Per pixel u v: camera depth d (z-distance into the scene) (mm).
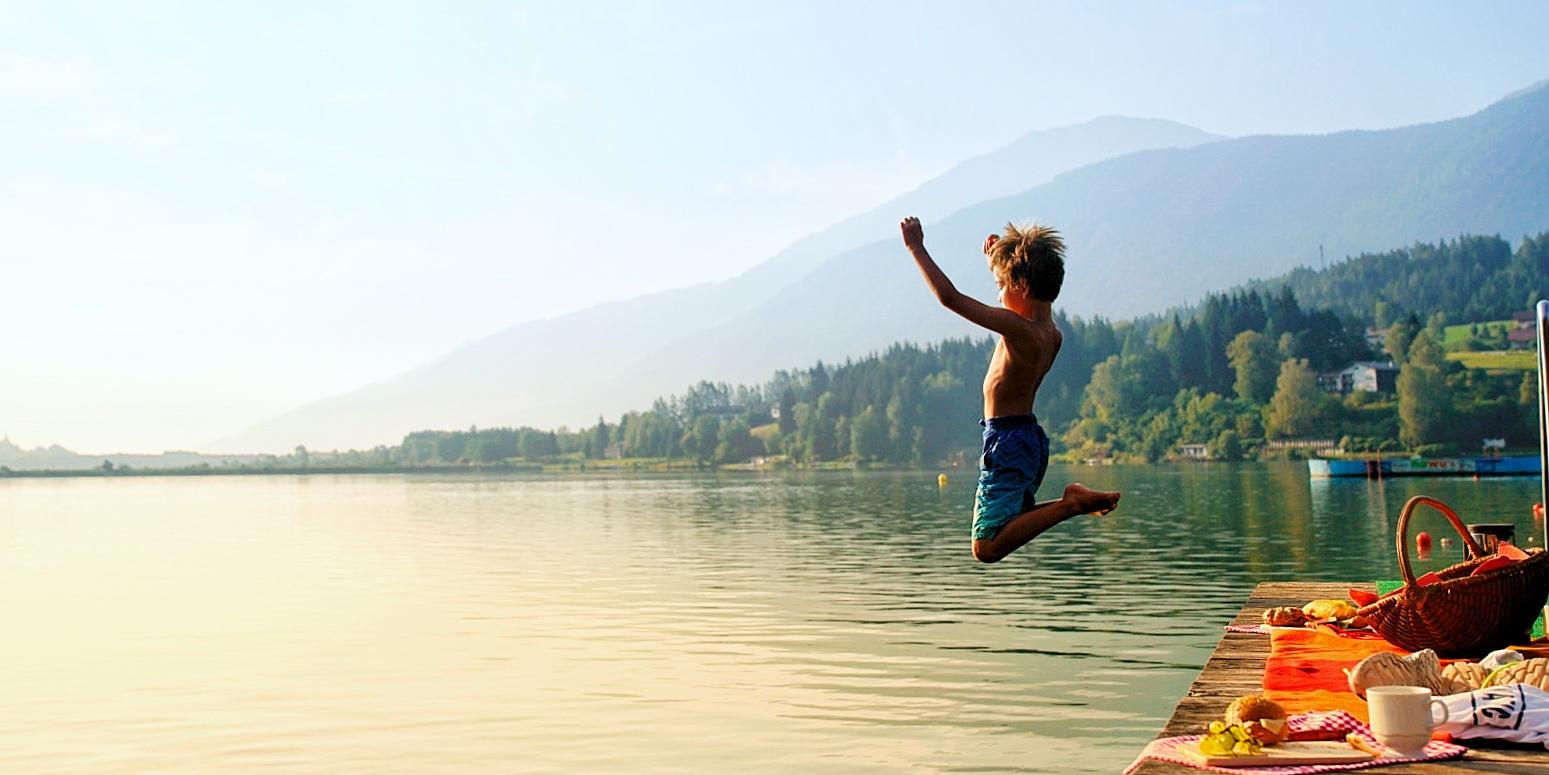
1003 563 31500
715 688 15625
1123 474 125375
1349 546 34906
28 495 136125
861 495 90188
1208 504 61125
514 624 21562
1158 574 28141
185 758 12891
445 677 16672
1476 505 55062
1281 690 8734
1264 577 27094
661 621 21562
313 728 13969
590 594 26141
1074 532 42594
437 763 12477
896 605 23234
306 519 68438
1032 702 14562
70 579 33000
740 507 72688
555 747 12984
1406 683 8078
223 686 16469
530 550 40062
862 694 15141
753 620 21453
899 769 11992
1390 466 95750
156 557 40844
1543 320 10148
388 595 26953
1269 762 6707
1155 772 6730
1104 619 20875
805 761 12305
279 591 28469
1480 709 6969
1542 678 7617
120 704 15484
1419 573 26891
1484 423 153000
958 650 18000
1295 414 168375
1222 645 10945
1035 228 6852
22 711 15148
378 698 15445
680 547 39906
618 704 14820
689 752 12719
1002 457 6680
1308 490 75812
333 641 20062
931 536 43594
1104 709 14180
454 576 31266
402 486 165875
